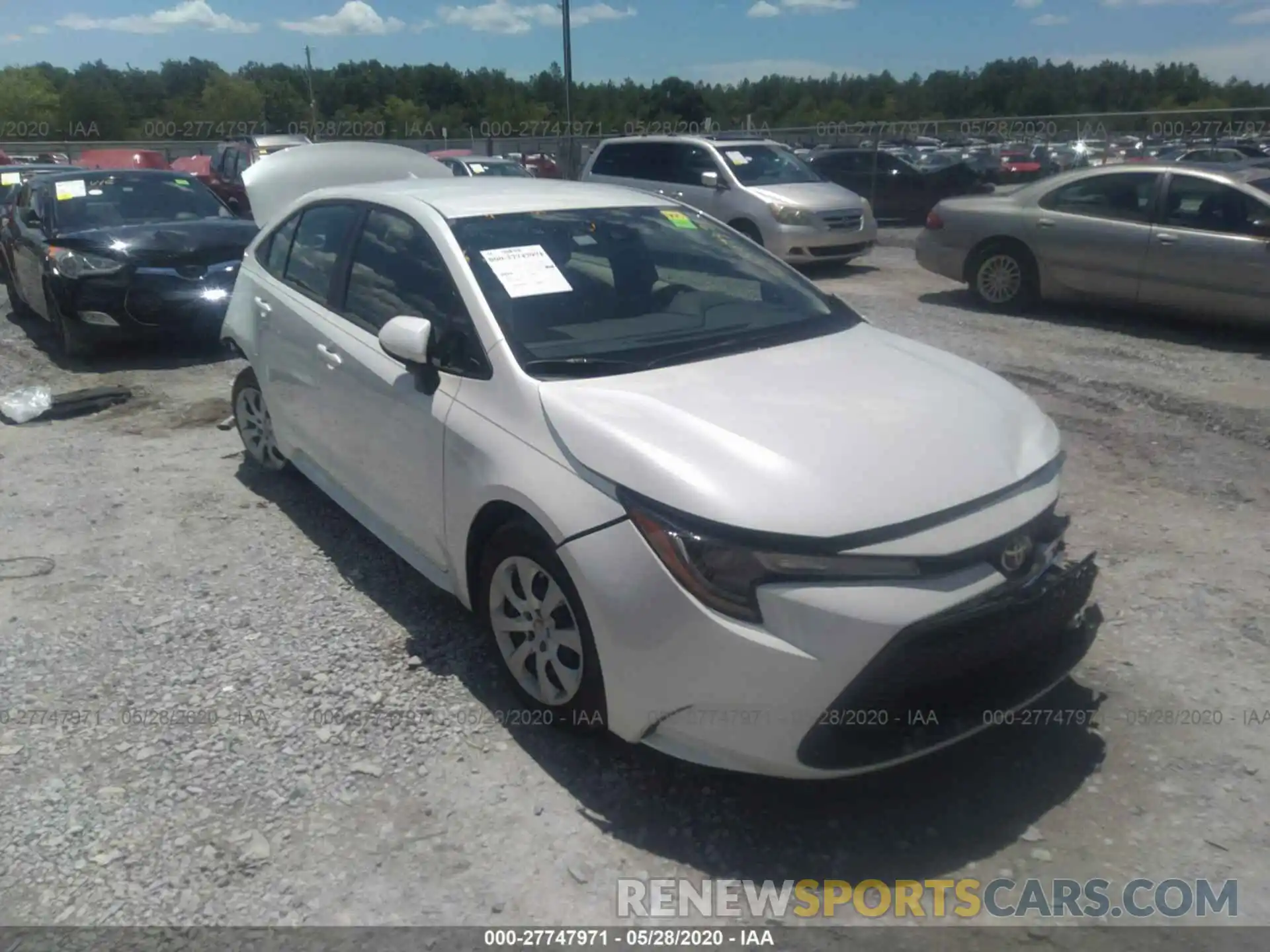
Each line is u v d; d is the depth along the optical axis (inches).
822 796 129.5
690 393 135.0
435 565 161.0
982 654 118.0
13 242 404.8
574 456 127.3
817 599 111.0
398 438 160.1
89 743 139.2
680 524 115.7
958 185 828.0
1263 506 216.2
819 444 123.6
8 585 185.0
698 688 115.6
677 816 125.6
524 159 1150.3
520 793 129.3
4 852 119.6
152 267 343.0
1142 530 205.5
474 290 151.8
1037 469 132.0
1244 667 156.3
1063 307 434.6
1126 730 141.7
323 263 192.7
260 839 121.5
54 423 285.4
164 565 192.7
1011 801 128.8
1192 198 373.4
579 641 128.4
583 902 113.0
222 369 341.7
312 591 181.8
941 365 155.4
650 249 173.2
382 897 113.3
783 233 541.0
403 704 147.0
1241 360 339.0
